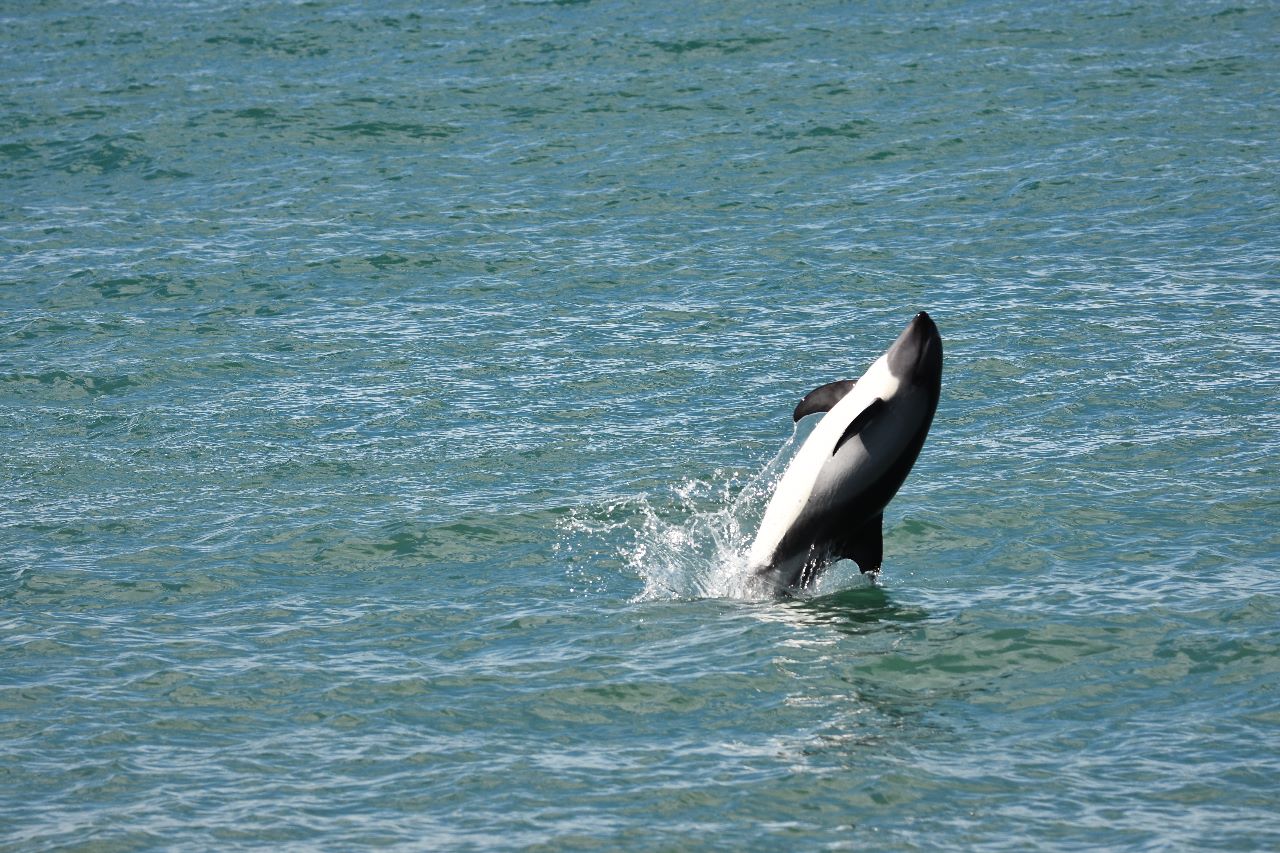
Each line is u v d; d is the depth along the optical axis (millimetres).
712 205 119375
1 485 75938
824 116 136625
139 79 150875
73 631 59906
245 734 52031
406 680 55688
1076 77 143625
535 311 100000
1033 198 117750
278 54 158000
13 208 121438
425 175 127188
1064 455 75500
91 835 45594
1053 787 47562
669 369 89812
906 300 99688
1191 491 70625
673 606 61781
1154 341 90500
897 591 62406
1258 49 149125
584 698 54031
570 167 128000
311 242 113438
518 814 46625
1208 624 57875
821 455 60219
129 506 73062
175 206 121438
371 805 47281
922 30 157875
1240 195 115625
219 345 95438
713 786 48031
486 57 154875
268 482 75562
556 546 67875
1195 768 48344
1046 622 58688
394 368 91062
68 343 96062
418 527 69625
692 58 152375
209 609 62094
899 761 49281
